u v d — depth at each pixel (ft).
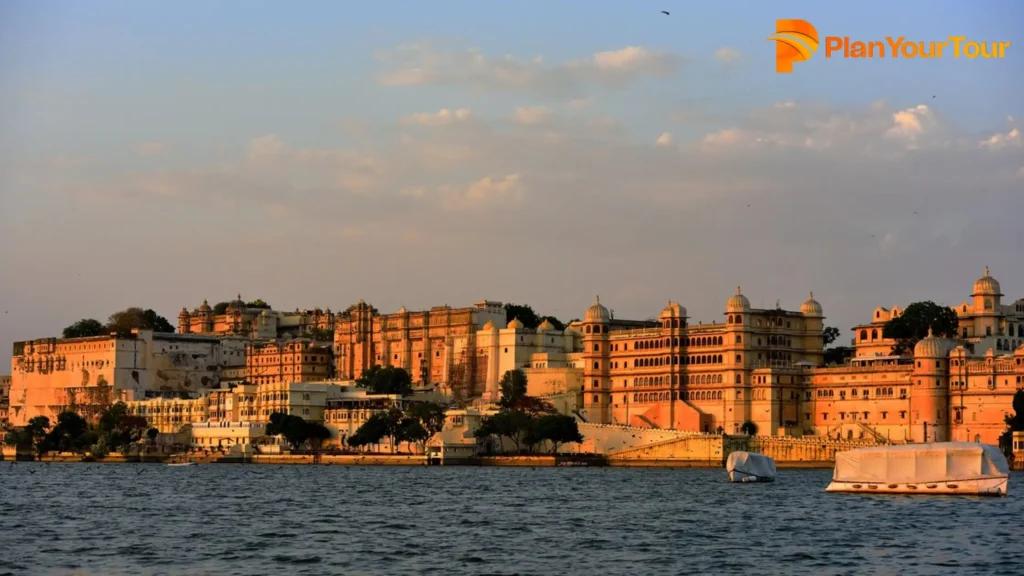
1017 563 634.02
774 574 613.93
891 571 616.39
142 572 626.64
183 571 629.92
